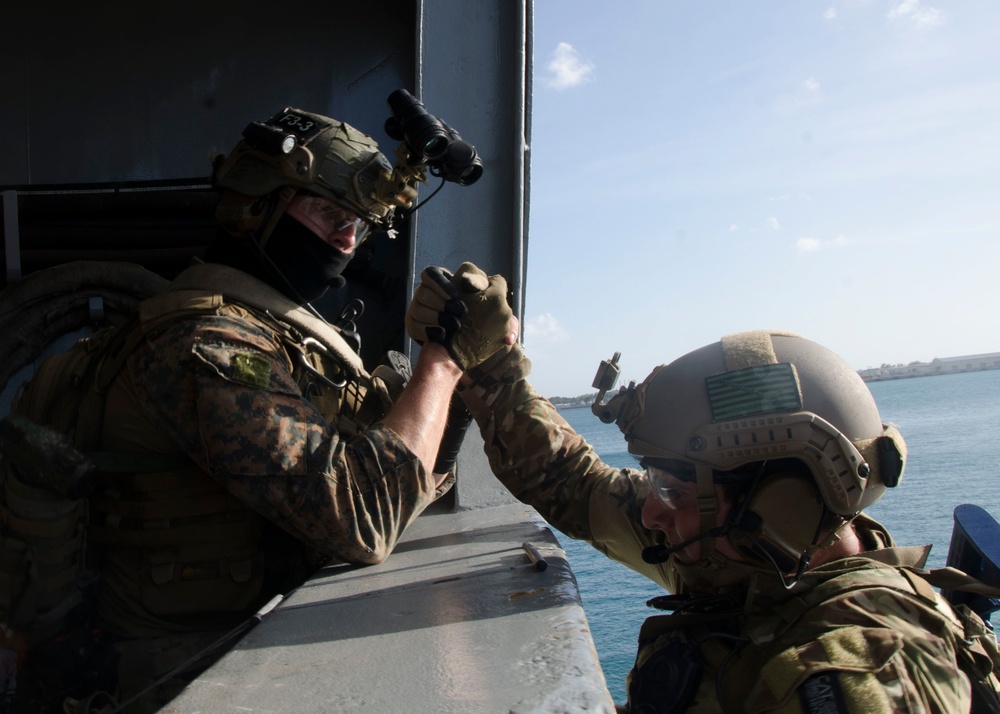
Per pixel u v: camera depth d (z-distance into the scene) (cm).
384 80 360
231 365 172
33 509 172
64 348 310
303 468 171
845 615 129
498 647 119
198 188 349
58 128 359
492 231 284
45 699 174
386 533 180
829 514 143
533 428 209
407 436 187
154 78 361
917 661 120
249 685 114
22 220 334
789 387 144
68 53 360
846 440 140
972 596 157
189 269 200
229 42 361
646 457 155
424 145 192
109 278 307
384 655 121
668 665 144
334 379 210
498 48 284
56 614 176
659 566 187
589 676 103
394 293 337
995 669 143
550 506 206
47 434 173
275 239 201
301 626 144
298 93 360
